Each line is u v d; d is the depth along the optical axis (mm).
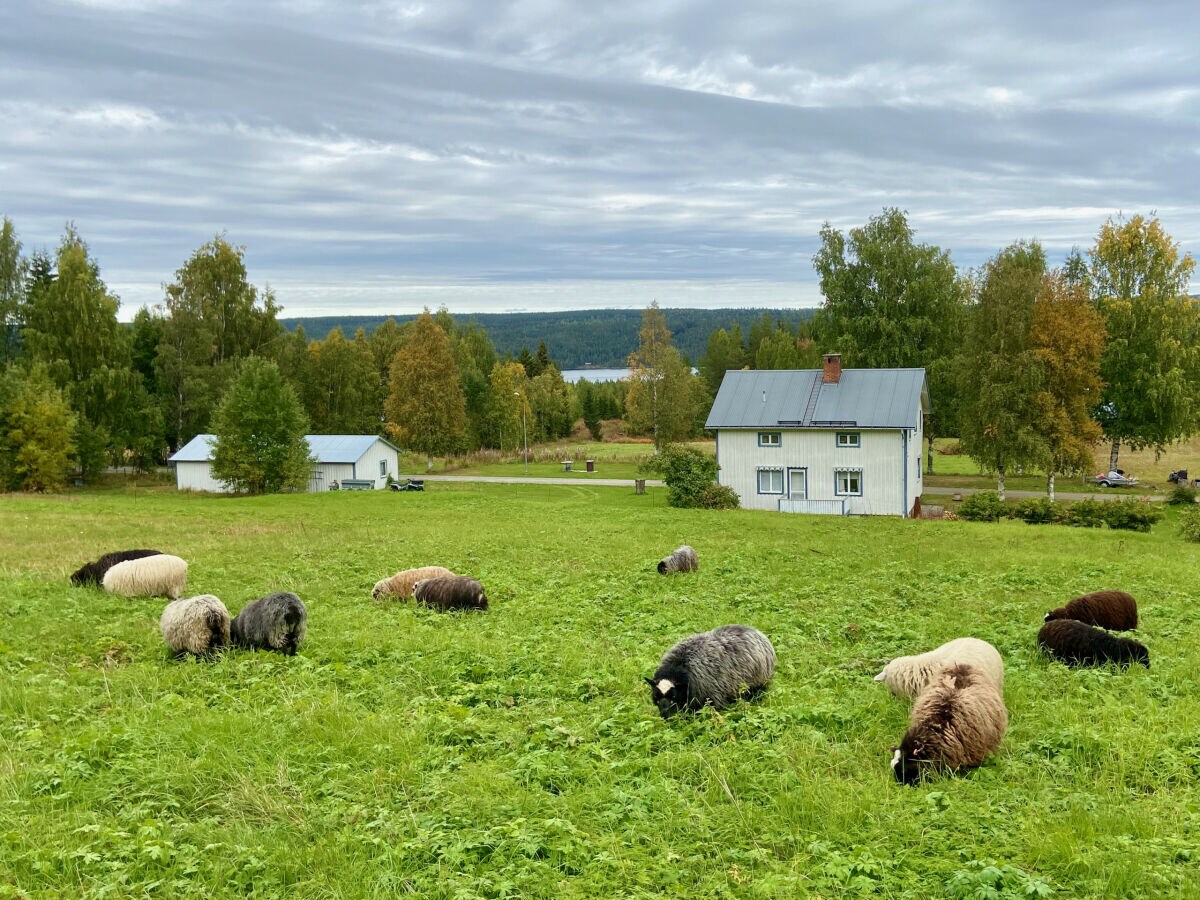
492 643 14844
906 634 15391
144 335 87562
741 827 7805
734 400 53781
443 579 18969
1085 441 51281
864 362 69625
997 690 10195
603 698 11750
